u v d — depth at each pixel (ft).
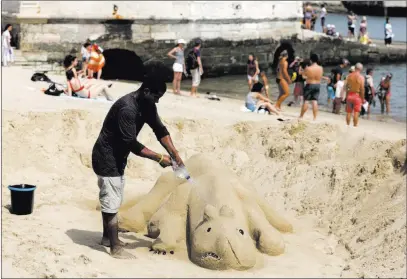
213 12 151.12
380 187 47.52
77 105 67.72
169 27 142.72
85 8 130.21
